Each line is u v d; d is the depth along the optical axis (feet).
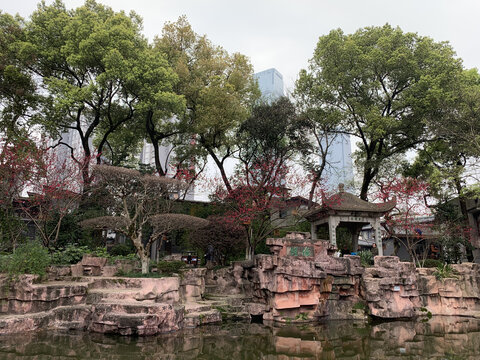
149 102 76.43
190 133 92.07
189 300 54.29
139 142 111.86
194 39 95.86
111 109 92.22
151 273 51.62
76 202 70.59
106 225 52.29
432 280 61.11
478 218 95.20
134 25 86.38
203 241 72.38
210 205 87.86
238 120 88.63
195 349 34.86
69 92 72.49
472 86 79.46
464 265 65.36
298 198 83.82
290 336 42.45
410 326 49.62
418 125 84.89
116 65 73.67
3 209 61.16
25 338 35.50
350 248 83.30
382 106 90.02
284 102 85.10
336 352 35.78
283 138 87.66
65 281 48.01
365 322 51.96
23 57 74.13
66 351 31.99
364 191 93.35
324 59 92.32
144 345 35.12
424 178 87.86
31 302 40.40
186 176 79.51
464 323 52.47
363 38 92.58
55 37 78.48
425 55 84.89
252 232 77.87
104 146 107.45
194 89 86.99
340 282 55.88
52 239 63.72
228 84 84.89
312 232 76.28
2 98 78.38
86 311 41.04
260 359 32.78
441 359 33.50
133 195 54.29
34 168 62.18
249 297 60.18
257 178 80.84
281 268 52.06
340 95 90.48
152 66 78.13
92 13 79.30
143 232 83.87
